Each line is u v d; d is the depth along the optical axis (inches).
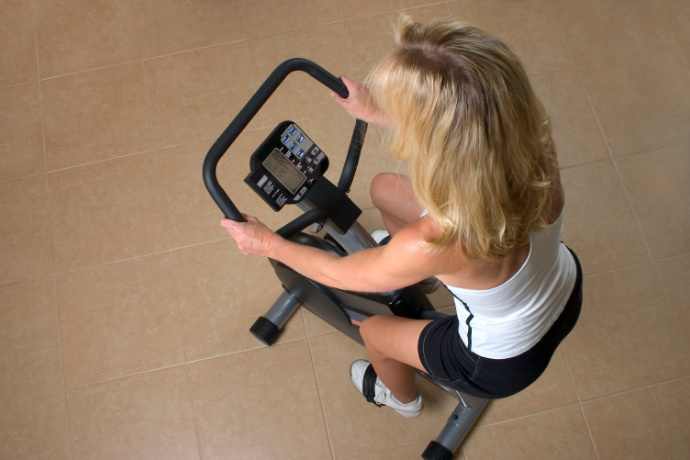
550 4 95.0
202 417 74.7
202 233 82.6
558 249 40.8
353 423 74.5
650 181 85.3
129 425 74.3
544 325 43.9
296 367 76.7
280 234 48.6
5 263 81.0
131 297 79.6
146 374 76.3
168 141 87.1
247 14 94.0
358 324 64.3
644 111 89.2
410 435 74.1
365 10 94.5
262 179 45.3
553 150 34.9
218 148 43.1
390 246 36.5
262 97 44.1
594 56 92.6
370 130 87.7
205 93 89.7
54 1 95.3
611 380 75.9
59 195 84.4
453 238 33.4
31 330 78.1
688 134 87.7
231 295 79.9
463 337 46.8
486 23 94.4
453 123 29.2
